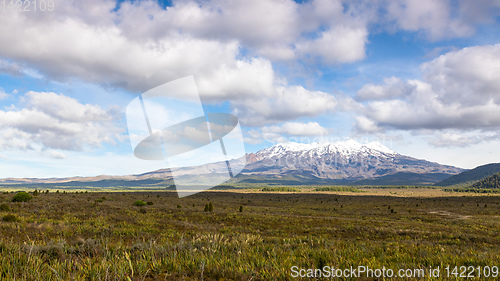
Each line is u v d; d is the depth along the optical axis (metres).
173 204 54.12
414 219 47.59
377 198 130.88
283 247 10.85
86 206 37.38
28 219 22.27
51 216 26.58
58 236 15.55
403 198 131.75
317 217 45.22
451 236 25.47
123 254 5.97
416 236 26.02
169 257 6.73
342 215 51.78
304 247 10.57
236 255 7.52
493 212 61.47
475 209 69.88
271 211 54.34
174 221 28.83
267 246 10.35
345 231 27.89
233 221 33.72
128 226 22.91
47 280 4.41
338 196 145.00
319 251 8.41
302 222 35.78
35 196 51.38
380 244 15.33
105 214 30.17
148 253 6.70
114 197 66.19
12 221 20.62
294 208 67.44
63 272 4.75
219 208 52.94
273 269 6.11
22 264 5.16
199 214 37.34
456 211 64.31
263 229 28.20
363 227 30.14
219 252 7.74
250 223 32.75
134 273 5.30
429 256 9.45
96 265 5.11
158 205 49.09
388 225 35.47
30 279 4.36
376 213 57.03
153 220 28.22
